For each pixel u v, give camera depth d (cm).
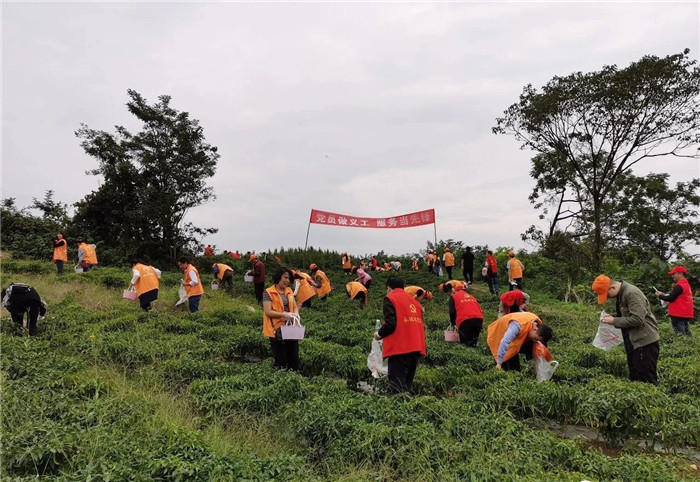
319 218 3369
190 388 636
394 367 671
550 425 629
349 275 2870
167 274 2286
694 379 748
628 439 571
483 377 735
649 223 3309
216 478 377
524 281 2753
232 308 1486
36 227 2750
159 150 2803
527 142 3153
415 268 3256
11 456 391
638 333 713
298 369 780
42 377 611
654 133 2752
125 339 902
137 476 370
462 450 461
